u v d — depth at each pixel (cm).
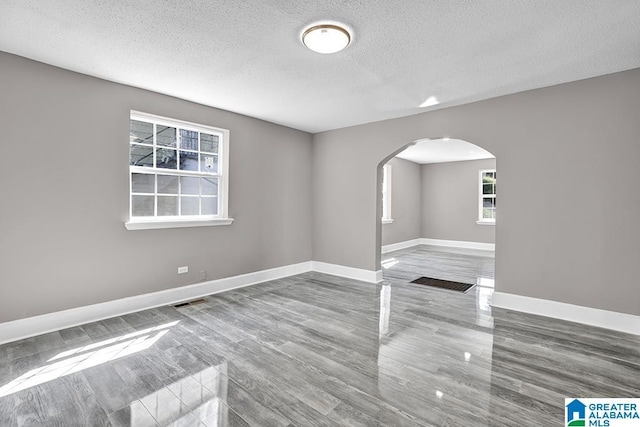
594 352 240
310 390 192
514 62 262
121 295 316
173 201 361
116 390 191
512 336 269
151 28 214
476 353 239
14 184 254
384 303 358
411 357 233
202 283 381
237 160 412
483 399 183
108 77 295
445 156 749
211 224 383
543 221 318
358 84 311
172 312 324
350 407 176
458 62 262
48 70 268
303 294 391
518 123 330
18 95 254
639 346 250
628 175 277
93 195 295
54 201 273
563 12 192
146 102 326
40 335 266
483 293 399
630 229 276
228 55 252
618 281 282
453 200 829
